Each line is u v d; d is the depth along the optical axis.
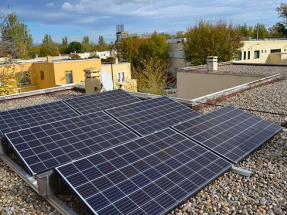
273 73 14.34
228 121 6.39
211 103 9.60
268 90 11.19
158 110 7.64
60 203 3.95
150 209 3.38
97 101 9.09
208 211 3.65
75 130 5.91
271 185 4.23
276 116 7.80
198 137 5.46
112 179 3.83
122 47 39.72
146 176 3.98
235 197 3.95
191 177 4.13
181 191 3.79
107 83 11.95
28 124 6.95
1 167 5.35
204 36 31.06
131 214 3.25
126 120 6.78
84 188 3.60
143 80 20.83
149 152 4.65
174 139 5.22
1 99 11.26
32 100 11.69
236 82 14.53
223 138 5.54
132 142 4.95
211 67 16.03
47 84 24.00
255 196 3.95
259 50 33.59
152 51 38.97
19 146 5.01
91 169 4.01
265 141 5.68
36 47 47.03
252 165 4.90
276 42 35.25
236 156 4.96
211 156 4.80
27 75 24.16
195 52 31.94
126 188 3.67
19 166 5.18
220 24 31.02
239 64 20.95
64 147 5.13
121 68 26.70
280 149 5.52
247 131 5.98
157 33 40.78
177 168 4.28
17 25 15.36
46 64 23.27
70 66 23.69
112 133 5.97
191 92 16.86
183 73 17.02
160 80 23.08
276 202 3.79
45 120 7.30
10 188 4.51
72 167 4.02
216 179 4.43
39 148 5.00
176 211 3.63
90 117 6.74
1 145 5.63
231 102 9.71
